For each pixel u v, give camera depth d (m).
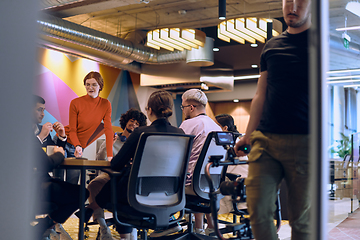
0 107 1.90
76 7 7.11
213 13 8.73
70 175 3.71
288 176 1.75
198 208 2.86
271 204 1.76
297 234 1.73
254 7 8.30
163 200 2.45
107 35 8.12
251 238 1.95
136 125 4.03
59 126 3.30
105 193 2.53
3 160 1.90
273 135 1.75
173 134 2.34
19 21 1.95
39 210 2.36
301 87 1.74
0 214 1.89
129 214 2.37
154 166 2.38
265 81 1.95
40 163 2.27
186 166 2.53
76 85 9.68
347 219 4.30
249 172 1.79
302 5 1.76
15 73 1.94
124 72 11.03
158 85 10.88
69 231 4.08
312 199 1.51
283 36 1.87
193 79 10.15
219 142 2.14
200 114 3.18
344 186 4.47
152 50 9.30
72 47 7.93
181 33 6.95
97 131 8.30
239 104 13.83
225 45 9.29
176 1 8.05
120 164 2.42
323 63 1.55
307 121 1.71
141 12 8.73
